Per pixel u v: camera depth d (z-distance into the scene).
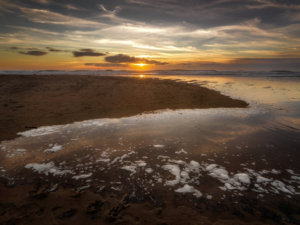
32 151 3.56
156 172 2.94
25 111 6.20
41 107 6.77
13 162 3.15
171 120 5.70
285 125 5.24
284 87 13.03
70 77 15.95
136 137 4.35
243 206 2.22
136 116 6.11
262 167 3.09
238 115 6.28
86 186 2.57
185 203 2.28
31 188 2.51
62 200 2.29
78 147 3.78
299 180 2.73
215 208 2.19
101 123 5.32
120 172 2.93
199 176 2.84
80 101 7.86
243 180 2.73
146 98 8.86
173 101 8.40
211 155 3.50
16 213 2.06
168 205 2.24
